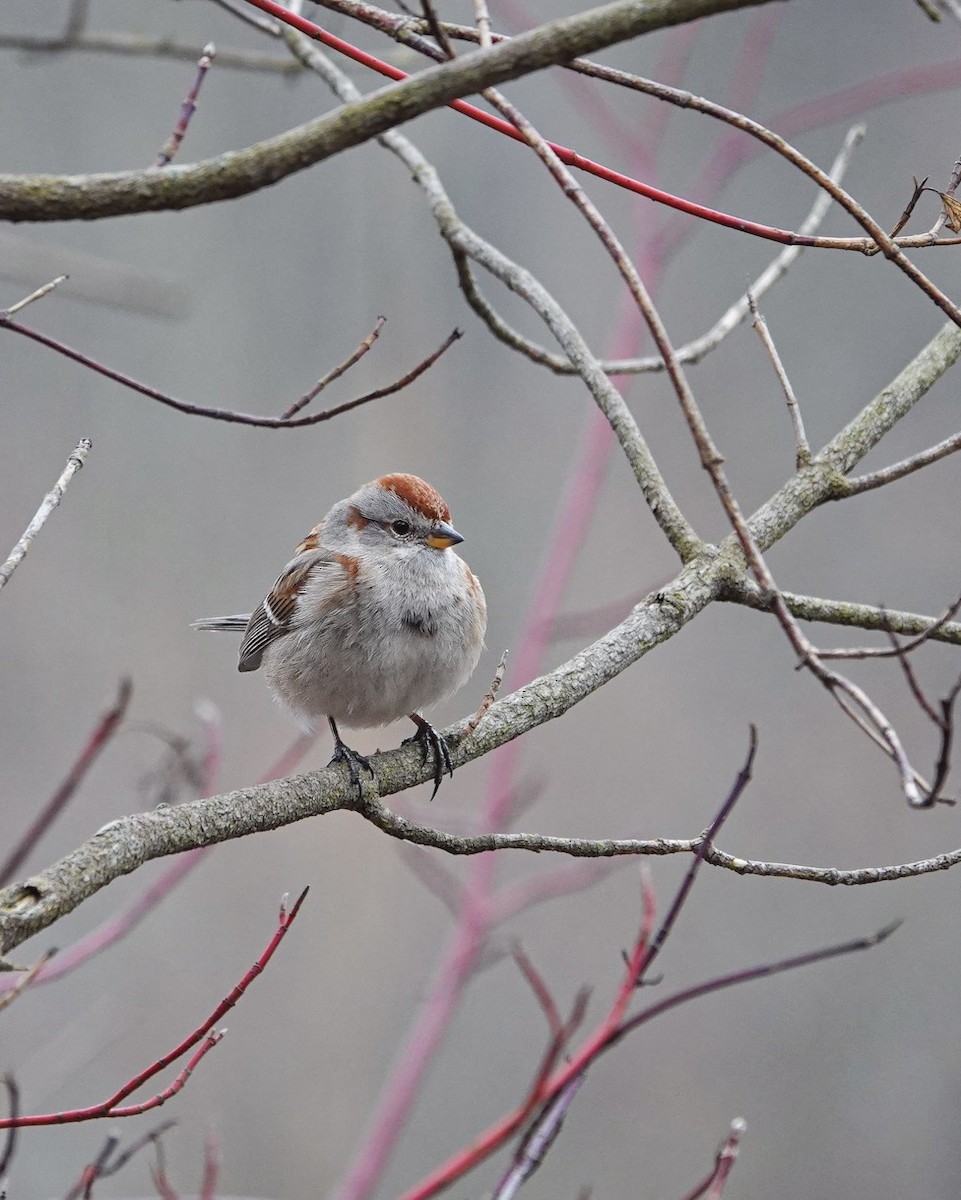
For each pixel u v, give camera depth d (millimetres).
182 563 14961
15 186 3996
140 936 12922
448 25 4906
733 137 10492
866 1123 12133
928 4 4805
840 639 13969
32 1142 11508
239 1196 11711
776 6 10734
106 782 13516
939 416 14336
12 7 15398
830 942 12836
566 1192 11953
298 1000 12852
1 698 14008
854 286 15109
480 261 6641
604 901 13172
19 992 3695
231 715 14117
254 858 13609
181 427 15445
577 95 10789
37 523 4445
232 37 15734
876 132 15578
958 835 13117
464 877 12945
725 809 5156
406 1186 11812
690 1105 12289
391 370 15742
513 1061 12453
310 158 4098
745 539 3961
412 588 7512
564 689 5738
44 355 15250
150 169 4098
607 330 15422
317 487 15430
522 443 15406
